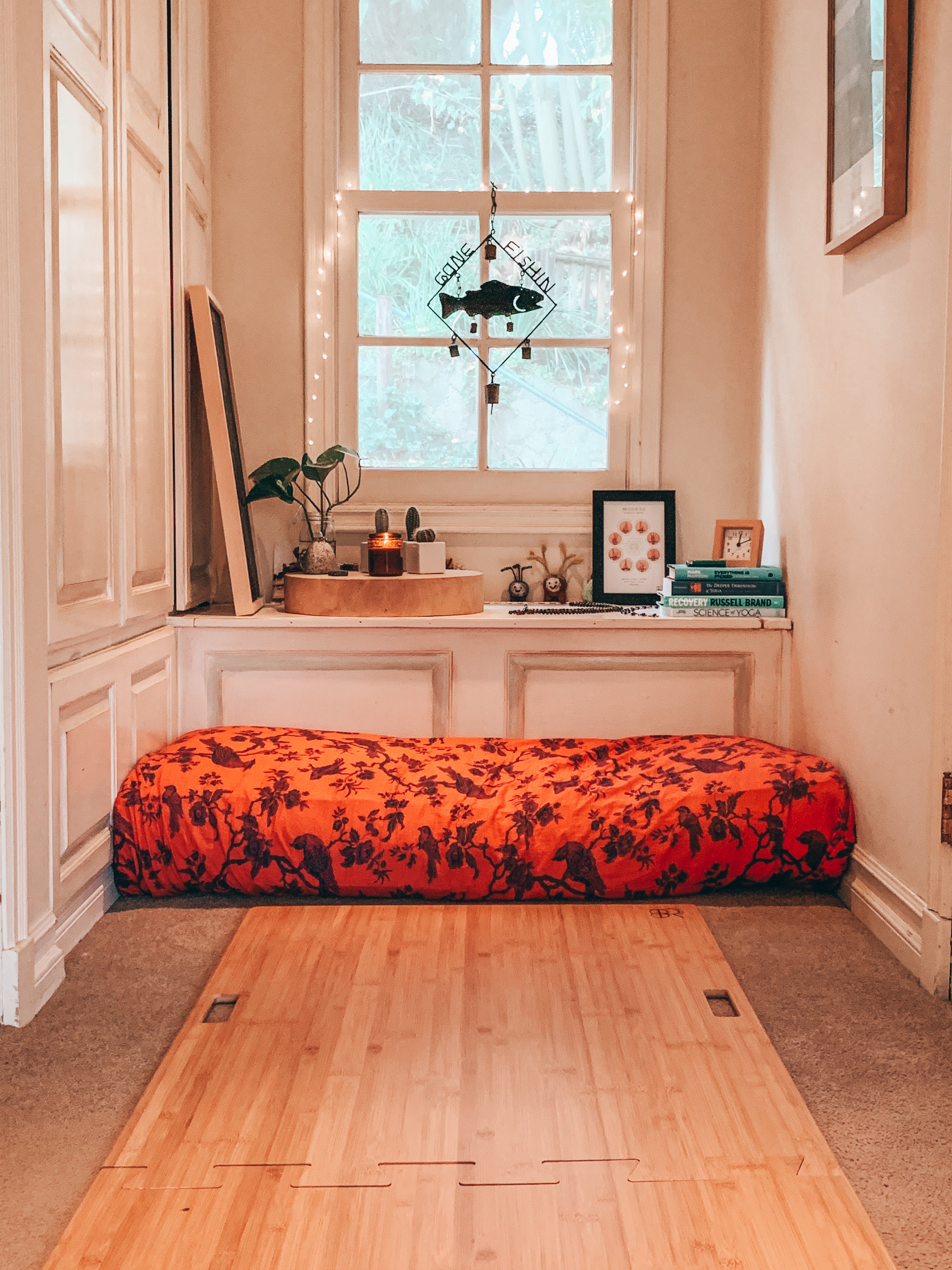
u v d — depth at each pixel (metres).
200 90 3.34
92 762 2.37
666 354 3.58
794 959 2.25
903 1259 1.33
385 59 3.59
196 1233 1.35
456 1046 1.84
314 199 3.50
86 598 2.35
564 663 3.11
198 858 2.53
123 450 2.56
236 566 3.09
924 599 2.18
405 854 2.51
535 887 2.53
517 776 2.73
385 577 3.20
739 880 2.59
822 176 2.82
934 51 2.11
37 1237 1.37
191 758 2.66
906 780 2.26
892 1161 1.54
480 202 3.59
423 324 3.65
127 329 2.59
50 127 2.08
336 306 3.59
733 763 2.69
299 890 2.54
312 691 3.09
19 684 1.94
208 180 3.47
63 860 2.22
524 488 3.65
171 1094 1.68
